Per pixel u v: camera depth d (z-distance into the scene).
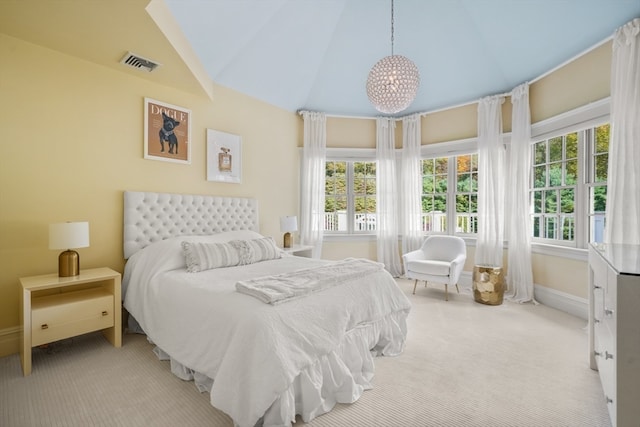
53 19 2.19
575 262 3.37
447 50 4.07
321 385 1.73
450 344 2.62
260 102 4.43
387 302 2.49
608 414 1.68
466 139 4.71
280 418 1.53
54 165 2.63
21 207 2.47
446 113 4.94
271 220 4.60
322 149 5.05
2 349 2.36
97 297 2.45
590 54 3.17
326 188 5.43
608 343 1.46
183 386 1.97
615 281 1.26
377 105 2.72
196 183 3.66
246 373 1.50
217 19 2.98
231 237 3.46
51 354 2.41
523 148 3.91
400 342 2.53
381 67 2.59
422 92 4.75
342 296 2.13
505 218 4.28
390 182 5.25
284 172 4.80
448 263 3.98
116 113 2.99
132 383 2.00
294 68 4.24
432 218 5.22
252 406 1.44
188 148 3.55
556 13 3.06
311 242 4.98
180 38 2.75
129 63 2.86
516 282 4.01
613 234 2.70
